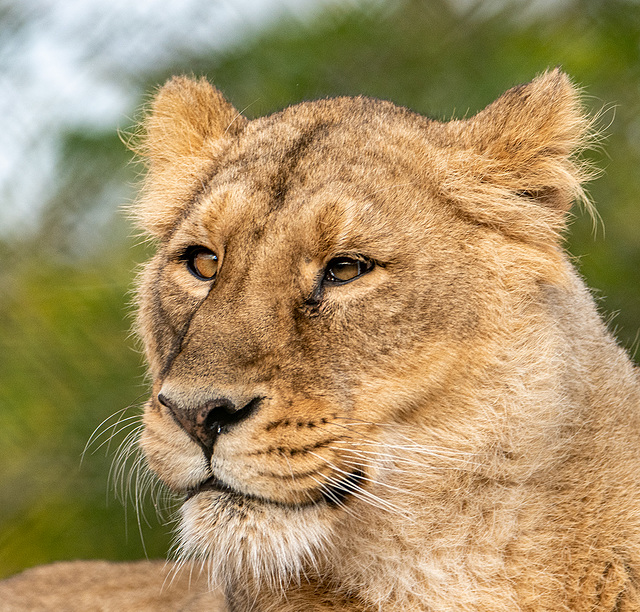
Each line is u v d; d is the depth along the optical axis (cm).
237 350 619
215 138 823
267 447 605
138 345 1308
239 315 634
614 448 662
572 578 631
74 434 1295
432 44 1317
